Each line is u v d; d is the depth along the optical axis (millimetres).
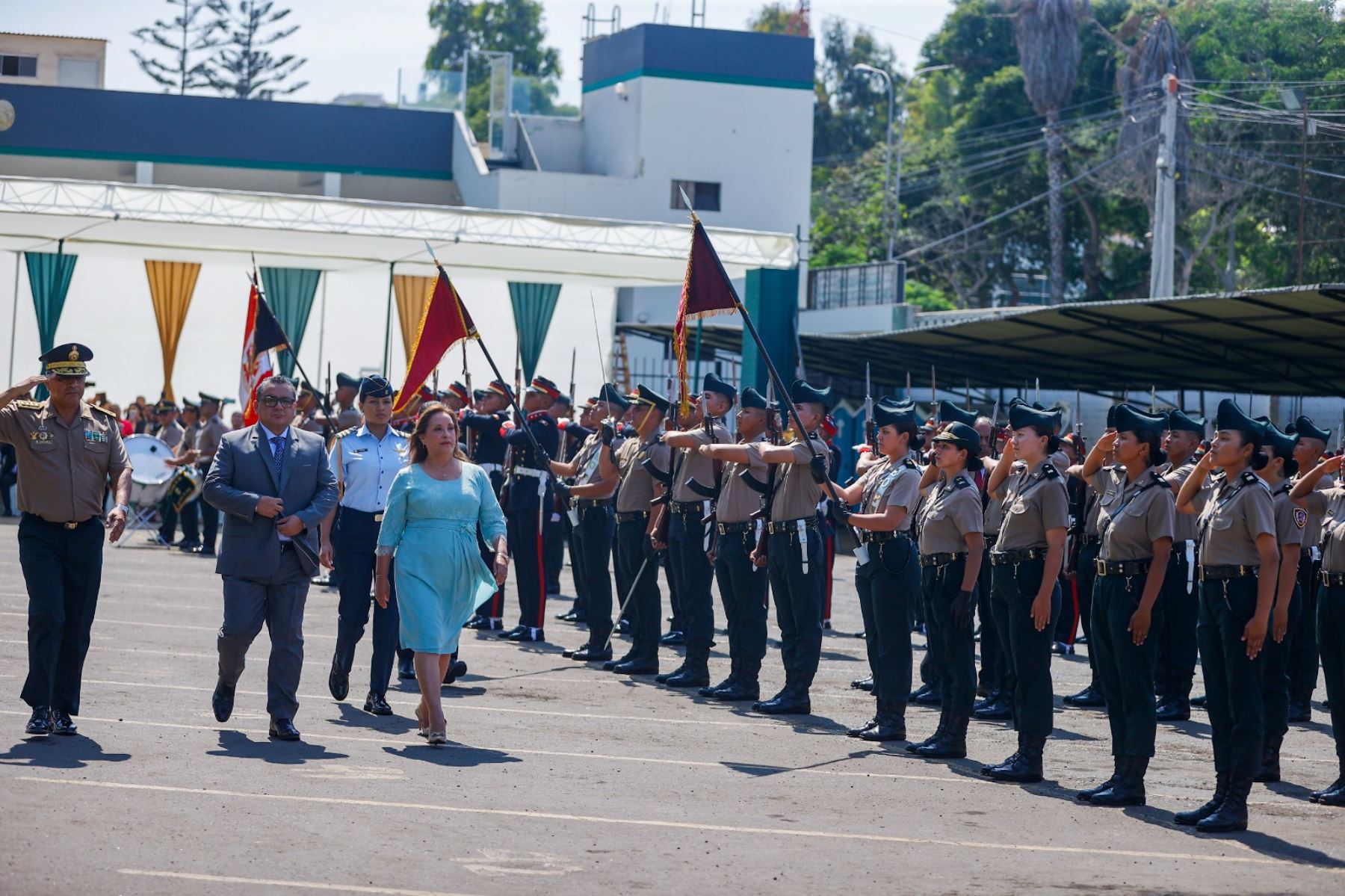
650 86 38719
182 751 7961
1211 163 40938
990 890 5957
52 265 29422
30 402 8305
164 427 23359
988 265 52500
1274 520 7461
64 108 40156
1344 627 7984
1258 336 20859
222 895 5453
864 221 55125
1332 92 39031
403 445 9992
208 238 27047
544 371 32156
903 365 29203
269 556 8477
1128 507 7793
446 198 42219
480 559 8711
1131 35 47062
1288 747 9844
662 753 8641
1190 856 6660
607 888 5766
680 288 37688
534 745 8695
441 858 6102
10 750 7730
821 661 13102
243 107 41031
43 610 8078
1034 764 8297
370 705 9484
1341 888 6152
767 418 10500
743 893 5777
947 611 9047
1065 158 48938
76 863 5746
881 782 8086
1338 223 37531
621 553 13141
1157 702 11055
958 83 57438
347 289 31500
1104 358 25391
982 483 12055
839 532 30797
